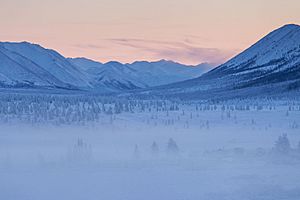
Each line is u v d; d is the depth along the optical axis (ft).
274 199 198.39
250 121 490.90
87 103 520.83
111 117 466.70
